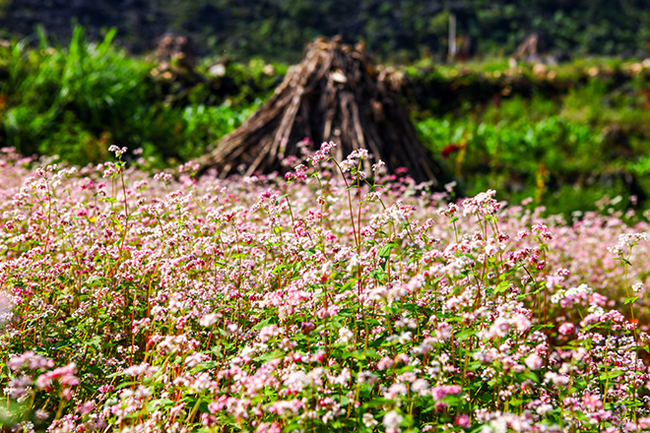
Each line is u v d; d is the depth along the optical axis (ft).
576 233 25.99
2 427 8.05
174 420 8.71
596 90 61.82
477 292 10.46
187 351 9.17
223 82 49.55
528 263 10.92
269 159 29.99
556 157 44.11
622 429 9.05
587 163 44.16
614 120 54.03
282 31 182.39
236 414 7.66
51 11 159.02
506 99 59.11
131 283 11.35
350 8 195.72
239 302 11.19
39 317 10.44
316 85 31.78
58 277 11.84
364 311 9.96
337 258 10.88
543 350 9.31
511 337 9.83
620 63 67.97
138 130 38.40
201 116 41.83
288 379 7.97
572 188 40.27
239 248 12.94
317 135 30.78
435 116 55.31
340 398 7.88
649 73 64.39
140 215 13.33
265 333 8.50
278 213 12.31
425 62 71.05
